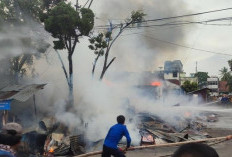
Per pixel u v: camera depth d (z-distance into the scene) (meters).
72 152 11.14
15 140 2.98
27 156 9.89
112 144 7.27
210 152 1.21
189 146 1.24
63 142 11.31
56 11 15.00
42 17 15.78
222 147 12.32
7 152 2.88
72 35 15.79
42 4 18.50
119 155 7.24
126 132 7.32
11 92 13.45
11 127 3.12
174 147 12.39
